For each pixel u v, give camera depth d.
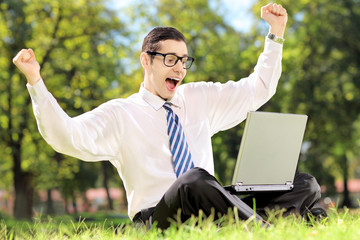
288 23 23.05
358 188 48.06
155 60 3.88
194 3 23.34
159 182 3.74
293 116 3.68
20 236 3.77
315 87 22.94
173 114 3.90
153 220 3.42
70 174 26.09
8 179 28.53
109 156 3.76
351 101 22.97
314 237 2.79
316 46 23.47
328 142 24.77
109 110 3.79
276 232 2.86
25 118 21.22
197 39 23.30
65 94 21.14
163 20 22.62
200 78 22.55
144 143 3.79
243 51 22.64
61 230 3.82
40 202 42.81
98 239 3.56
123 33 22.06
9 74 20.45
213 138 22.23
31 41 21.12
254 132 3.55
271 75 4.33
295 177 3.90
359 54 23.44
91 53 22.36
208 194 3.19
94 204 48.62
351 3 23.39
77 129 3.52
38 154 22.61
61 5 21.44
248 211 3.22
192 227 2.87
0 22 20.39
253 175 3.62
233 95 4.21
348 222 3.57
